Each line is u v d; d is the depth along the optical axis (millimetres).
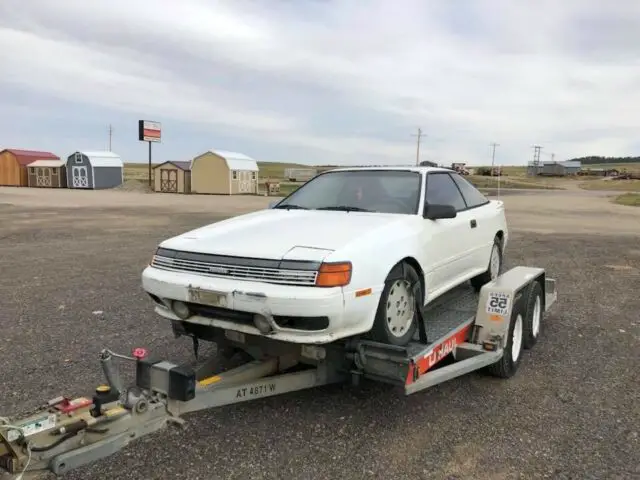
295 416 3957
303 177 71250
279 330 3543
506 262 11117
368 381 4609
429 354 3896
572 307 7363
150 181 51250
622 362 5223
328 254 3582
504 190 61469
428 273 4582
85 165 50688
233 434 3680
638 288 8633
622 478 3234
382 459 3402
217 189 45625
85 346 5387
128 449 3461
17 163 54219
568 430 3828
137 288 8000
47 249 11914
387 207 4887
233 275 3684
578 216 24453
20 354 5129
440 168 5750
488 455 3477
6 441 2354
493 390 4508
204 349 5332
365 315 3705
